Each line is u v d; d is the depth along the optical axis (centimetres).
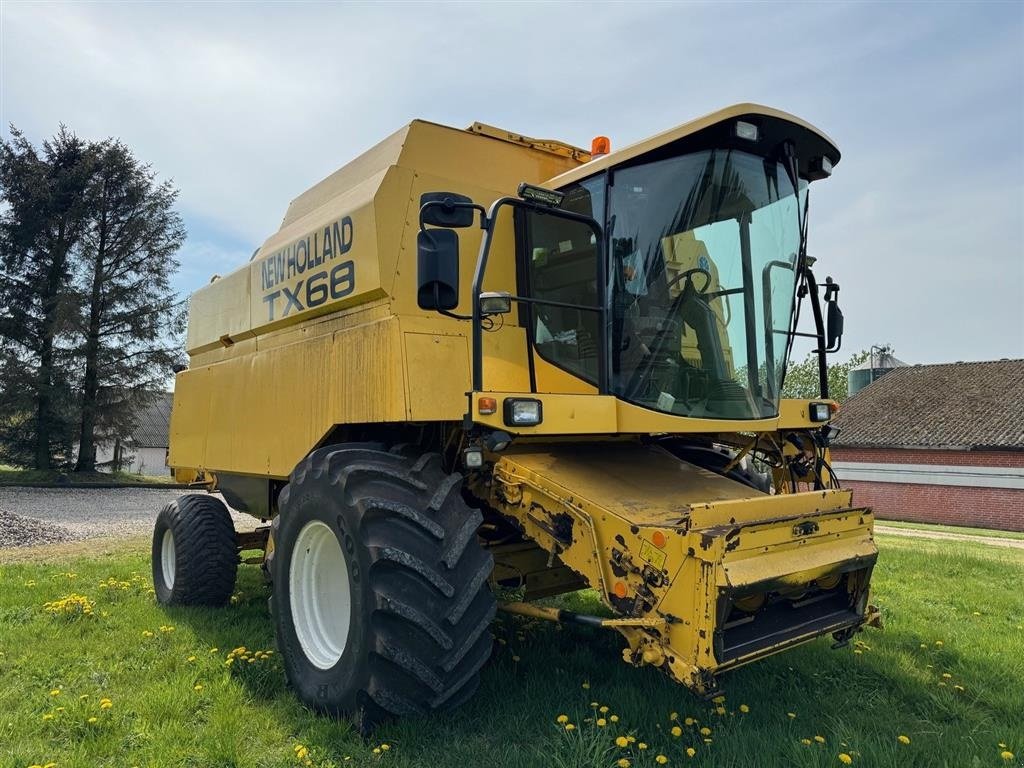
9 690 396
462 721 345
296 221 557
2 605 585
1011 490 2662
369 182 440
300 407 462
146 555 903
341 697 339
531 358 419
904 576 817
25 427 2583
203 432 625
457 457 386
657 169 394
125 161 2670
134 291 2645
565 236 418
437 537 331
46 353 2584
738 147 404
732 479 444
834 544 355
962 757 320
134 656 455
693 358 398
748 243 413
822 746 319
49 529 1200
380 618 321
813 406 470
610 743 317
